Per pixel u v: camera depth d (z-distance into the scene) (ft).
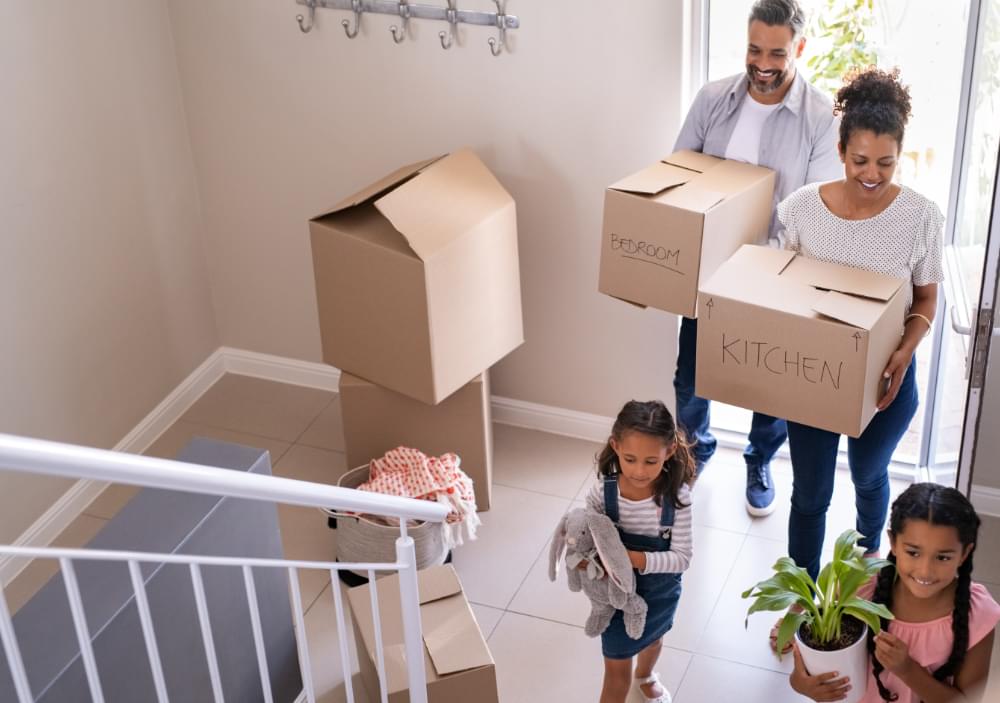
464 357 10.95
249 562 6.46
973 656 6.79
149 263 12.82
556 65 11.18
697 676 9.91
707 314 8.93
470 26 11.29
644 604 8.55
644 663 9.50
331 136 12.44
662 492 8.36
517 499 12.08
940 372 11.03
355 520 10.43
